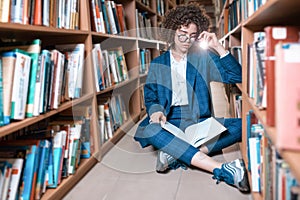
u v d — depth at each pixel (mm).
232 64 1646
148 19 3367
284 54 590
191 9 1681
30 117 1100
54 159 1268
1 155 1082
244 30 1330
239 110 1895
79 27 1610
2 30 1052
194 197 1277
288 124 582
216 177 1424
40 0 1198
